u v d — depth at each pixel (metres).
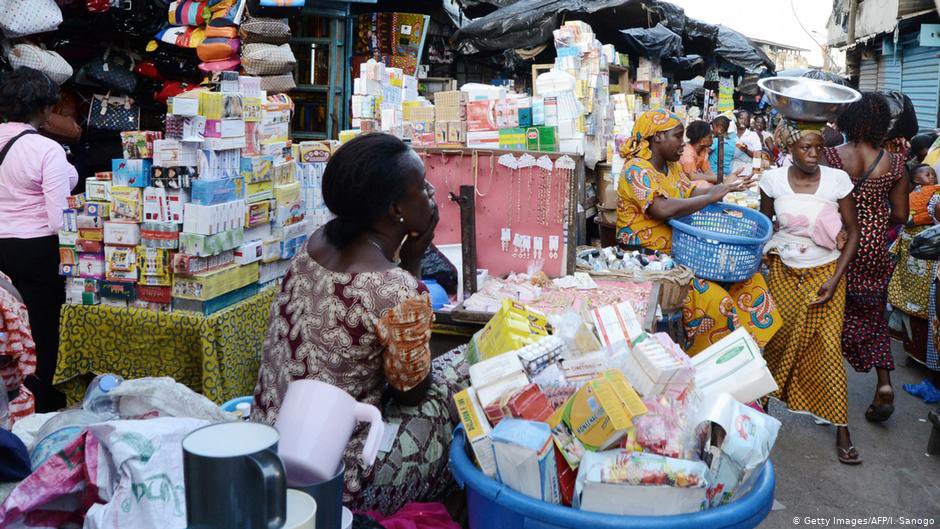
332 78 7.65
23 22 5.23
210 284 3.60
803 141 4.25
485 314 3.44
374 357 2.21
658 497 1.94
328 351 2.17
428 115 5.68
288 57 6.30
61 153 4.12
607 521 1.92
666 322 4.09
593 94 6.29
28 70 4.13
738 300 4.54
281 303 2.27
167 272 3.59
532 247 4.03
